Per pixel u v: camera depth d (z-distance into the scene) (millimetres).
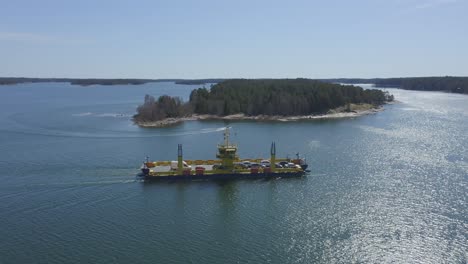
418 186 111188
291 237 79938
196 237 79812
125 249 74438
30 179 114812
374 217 89562
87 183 112188
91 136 188375
